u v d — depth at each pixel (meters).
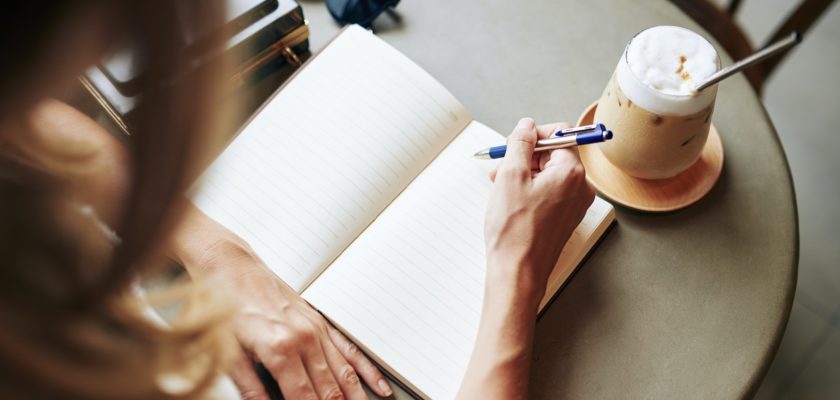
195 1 0.22
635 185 0.68
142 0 0.21
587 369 0.60
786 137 1.46
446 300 0.61
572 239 0.64
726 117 0.73
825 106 1.49
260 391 0.58
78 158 0.25
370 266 0.62
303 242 0.64
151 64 0.23
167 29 0.22
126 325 0.30
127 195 0.25
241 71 0.71
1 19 0.20
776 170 0.70
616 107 0.60
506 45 0.78
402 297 0.61
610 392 0.59
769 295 0.63
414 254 0.63
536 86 0.75
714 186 0.69
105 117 0.45
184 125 0.24
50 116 0.31
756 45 1.54
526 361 0.57
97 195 0.25
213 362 0.38
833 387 1.24
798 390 1.24
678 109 0.56
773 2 1.58
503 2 0.81
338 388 0.58
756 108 0.74
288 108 0.69
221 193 0.65
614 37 0.79
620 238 0.66
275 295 0.60
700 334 0.62
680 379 0.60
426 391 0.58
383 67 0.71
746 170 0.70
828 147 1.45
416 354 0.59
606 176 0.68
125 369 0.29
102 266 0.26
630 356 0.61
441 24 0.79
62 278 0.25
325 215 0.65
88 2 0.21
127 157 0.24
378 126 0.68
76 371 0.27
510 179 0.61
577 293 0.64
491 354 0.56
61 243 0.25
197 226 0.62
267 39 0.71
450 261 0.63
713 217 0.67
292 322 0.59
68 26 0.21
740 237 0.66
